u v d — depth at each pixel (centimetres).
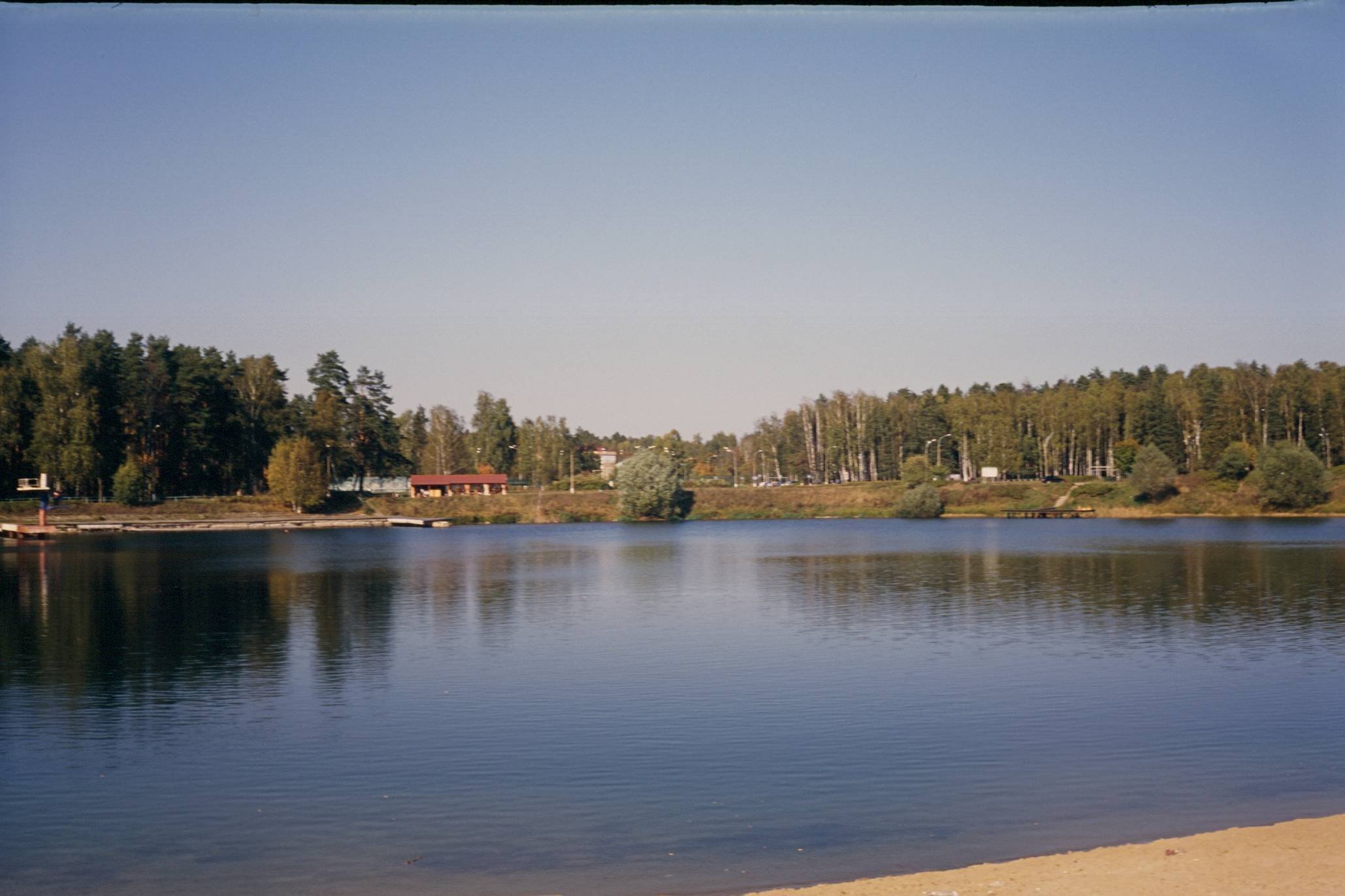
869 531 14200
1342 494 15650
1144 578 7400
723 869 2105
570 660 4475
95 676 4191
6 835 2362
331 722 3406
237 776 2798
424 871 2122
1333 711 3419
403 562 9531
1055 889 1797
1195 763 2831
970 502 18038
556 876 2081
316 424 17075
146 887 2064
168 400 15438
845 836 2283
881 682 3934
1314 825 2134
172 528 14300
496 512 17712
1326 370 18788
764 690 3828
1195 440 18650
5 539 12525
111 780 2772
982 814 2422
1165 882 1811
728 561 9362
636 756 2959
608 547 11438
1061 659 4381
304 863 2173
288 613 6022
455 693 3828
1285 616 5547
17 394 13838
